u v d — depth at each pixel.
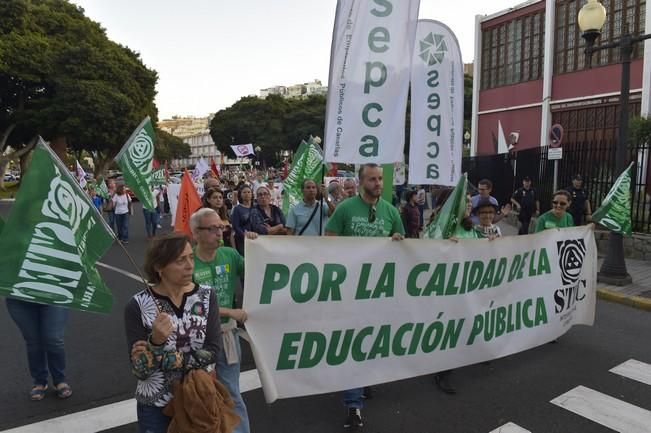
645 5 18.06
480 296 4.36
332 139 4.47
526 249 4.71
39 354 4.26
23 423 3.89
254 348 3.28
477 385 4.57
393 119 4.52
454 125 5.53
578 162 12.09
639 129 13.49
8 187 40.56
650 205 10.41
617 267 8.23
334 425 3.87
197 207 6.95
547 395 4.37
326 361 3.59
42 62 31.09
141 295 2.38
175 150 101.06
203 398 2.28
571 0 20.98
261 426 3.86
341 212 4.11
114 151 40.19
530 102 23.56
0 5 29.53
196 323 2.40
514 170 16.39
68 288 2.59
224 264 3.35
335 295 3.58
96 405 4.21
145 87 38.56
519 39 24.11
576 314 5.42
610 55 19.56
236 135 63.38
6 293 2.47
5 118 34.53
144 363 2.23
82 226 2.65
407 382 4.65
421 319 4.00
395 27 4.48
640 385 4.58
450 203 4.73
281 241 3.36
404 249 3.84
